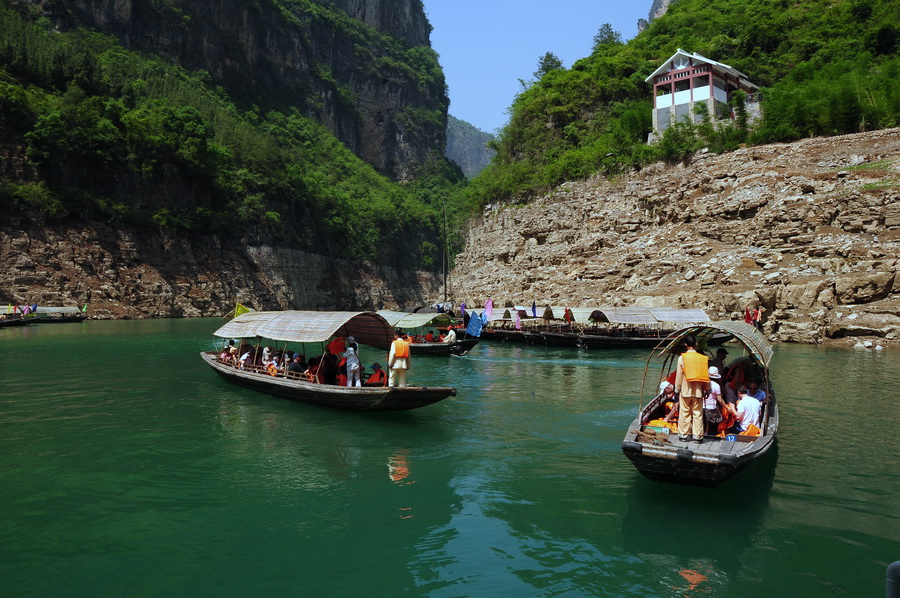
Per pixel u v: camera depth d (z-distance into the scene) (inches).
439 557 284.7
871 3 1921.8
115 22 3575.3
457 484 381.1
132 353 1077.8
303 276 3405.5
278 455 443.2
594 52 2613.2
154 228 2516.0
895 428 487.5
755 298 1092.5
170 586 258.1
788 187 1248.2
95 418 559.2
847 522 315.0
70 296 2082.9
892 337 948.6
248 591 254.7
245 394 676.7
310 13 5590.6
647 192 1504.7
